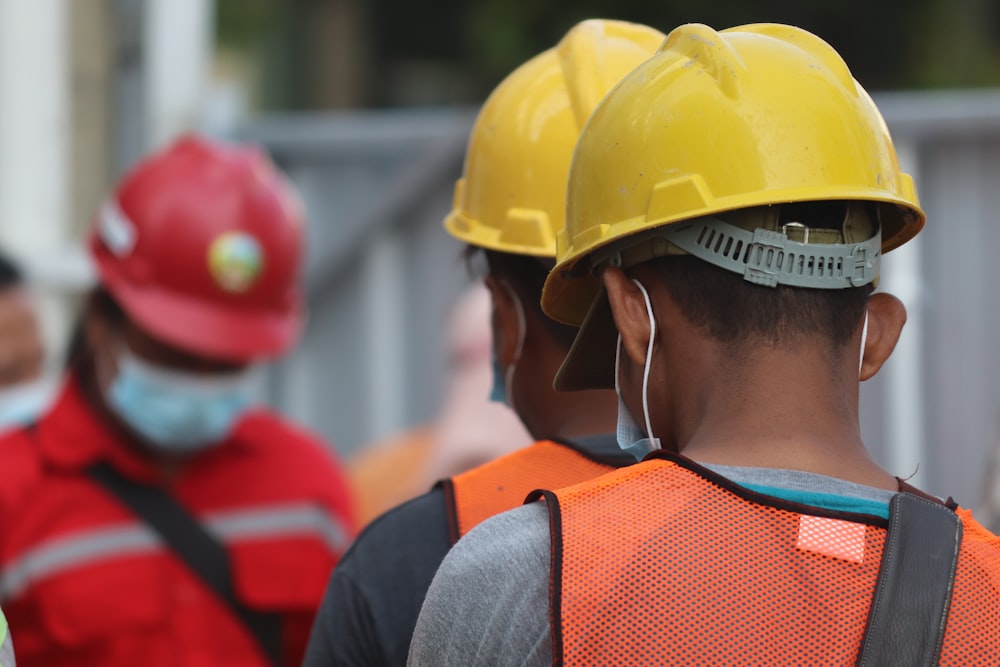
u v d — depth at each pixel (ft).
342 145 63.72
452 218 24.94
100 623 35.27
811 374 16.34
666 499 15.75
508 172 23.52
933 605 14.93
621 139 17.19
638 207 16.89
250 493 37.91
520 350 23.38
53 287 54.34
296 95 136.46
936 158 55.77
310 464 39.17
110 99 59.11
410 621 20.79
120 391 35.88
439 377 63.00
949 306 55.47
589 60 23.52
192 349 36.24
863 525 15.55
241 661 36.68
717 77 16.89
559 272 18.43
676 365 16.90
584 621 14.98
